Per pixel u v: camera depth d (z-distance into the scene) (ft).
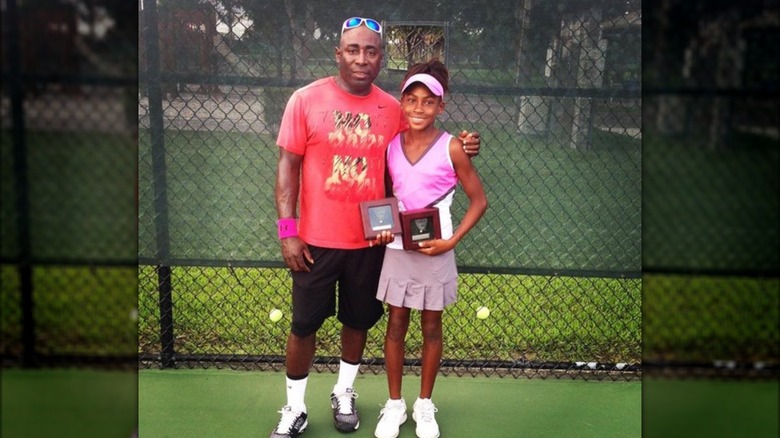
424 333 9.64
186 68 11.46
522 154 11.87
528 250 12.20
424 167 9.10
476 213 9.35
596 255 12.14
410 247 8.99
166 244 11.77
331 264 9.33
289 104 9.12
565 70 11.56
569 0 11.36
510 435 10.02
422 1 11.33
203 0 11.27
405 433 10.00
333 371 11.88
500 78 11.57
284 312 13.66
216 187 11.84
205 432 9.95
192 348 12.44
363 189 9.20
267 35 11.40
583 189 12.00
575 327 13.34
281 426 9.70
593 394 11.32
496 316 13.69
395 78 11.48
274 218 11.97
